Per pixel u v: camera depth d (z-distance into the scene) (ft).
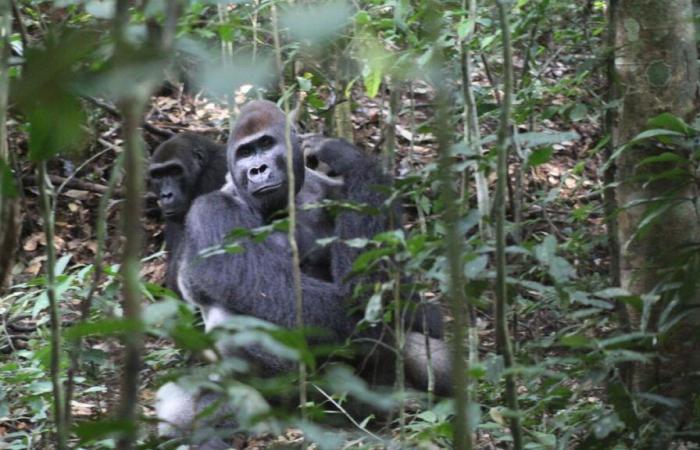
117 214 49.60
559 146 49.93
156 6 12.69
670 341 23.20
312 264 34.81
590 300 20.22
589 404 27.27
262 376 31.42
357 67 38.04
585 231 34.73
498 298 19.25
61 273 33.73
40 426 30.81
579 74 27.61
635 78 25.34
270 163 33.35
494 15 34.50
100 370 33.01
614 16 26.22
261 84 11.02
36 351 33.04
